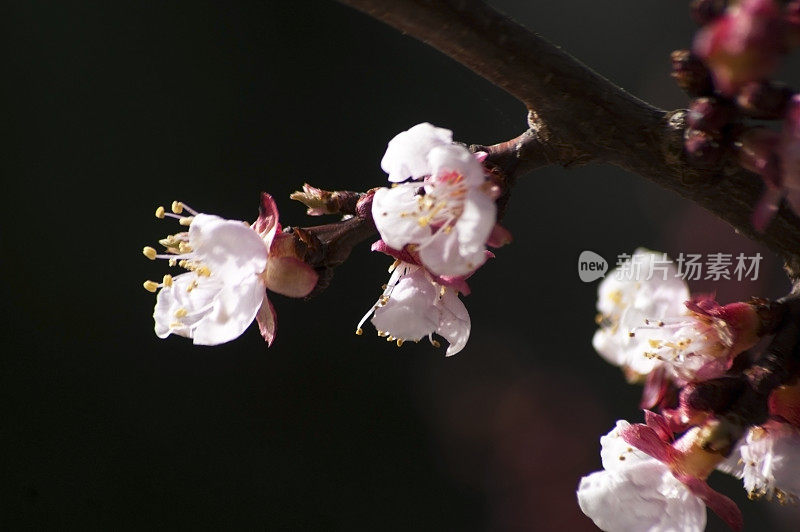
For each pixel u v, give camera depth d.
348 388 1.07
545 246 1.12
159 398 1.06
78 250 1.13
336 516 0.99
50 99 1.20
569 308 1.09
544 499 0.95
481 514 0.97
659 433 0.41
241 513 0.99
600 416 1.00
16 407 1.04
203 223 0.42
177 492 1.00
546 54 0.40
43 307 1.10
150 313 1.11
